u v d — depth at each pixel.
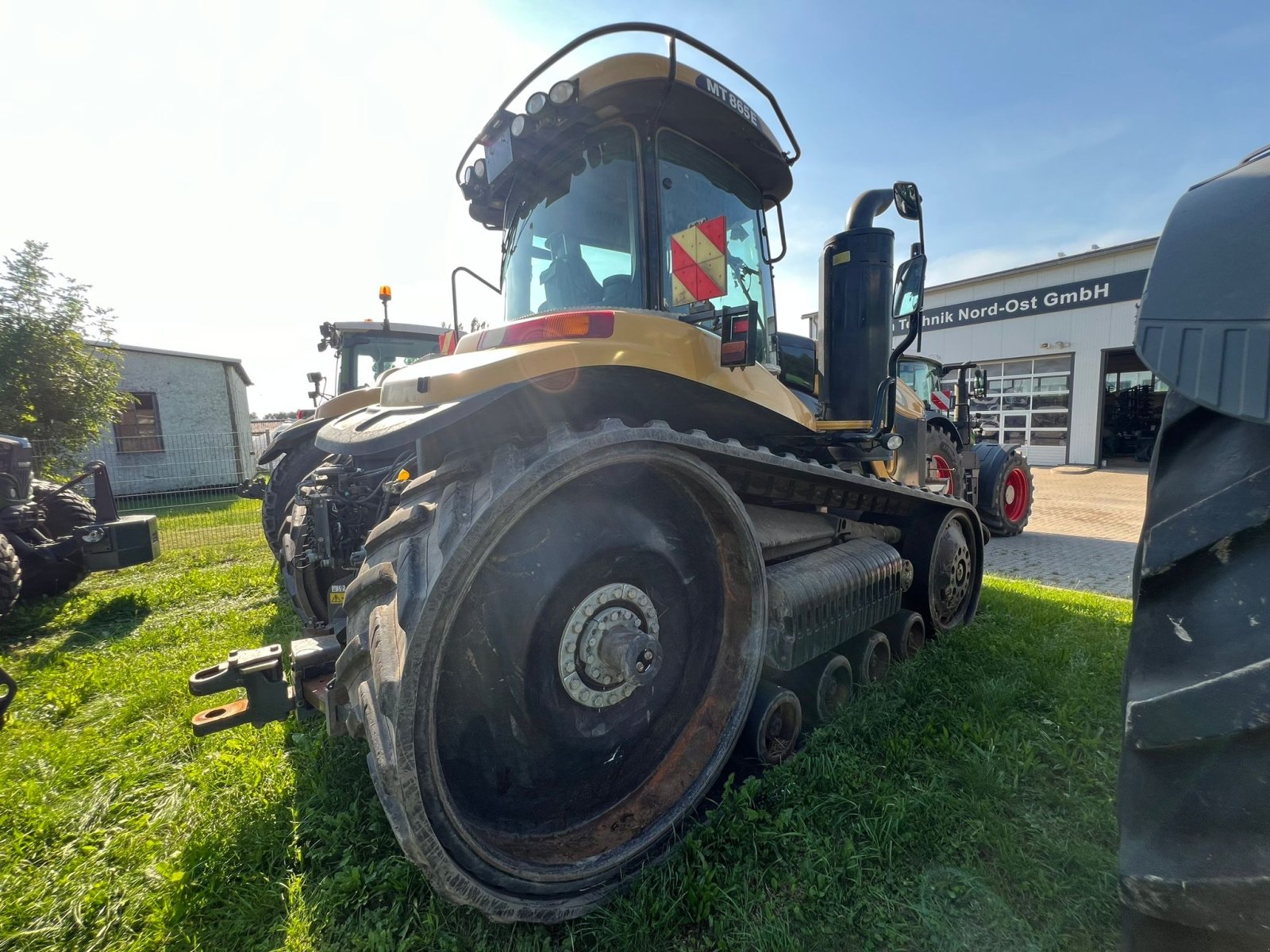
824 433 2.74
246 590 5.14
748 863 1.84
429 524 1.64
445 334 3.37
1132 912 1.02
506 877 1.61
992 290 17.95
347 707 1.65
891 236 2.76
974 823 2.01
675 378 1.99
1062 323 16.59
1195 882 0.91
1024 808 2.11
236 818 2.12
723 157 2.70
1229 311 0.89
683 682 2.24
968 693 2.91
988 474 7.62
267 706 2.10
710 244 2.08
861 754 2.41
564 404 2.02
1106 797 2.15
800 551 2.94
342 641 2.31
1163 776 0.97
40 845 2.07
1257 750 0.87
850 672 2.89
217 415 14.44
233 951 1.66
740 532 2.16
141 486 13.13
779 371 3.18
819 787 2.20
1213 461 1.03
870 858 1.89
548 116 2.28
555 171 2.56
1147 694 0.99
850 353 2.75
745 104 2.45
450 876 1.48
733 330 2.06
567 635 1.90
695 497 2.14
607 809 2.02
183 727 2.78
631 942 1.61
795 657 2.42
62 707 3.01
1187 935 0.96
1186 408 1.09
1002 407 18.11
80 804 2.26
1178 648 0.98
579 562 1.91
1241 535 0.95
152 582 5.62
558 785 1.97
